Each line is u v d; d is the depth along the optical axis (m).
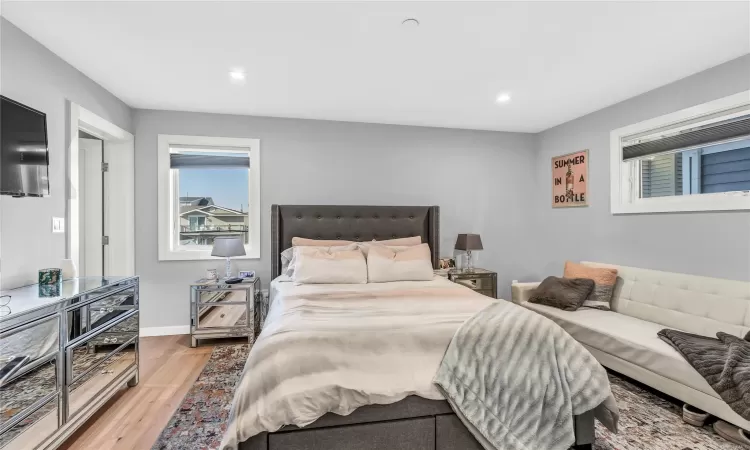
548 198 4.32
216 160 3.77
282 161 3.82
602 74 2.73
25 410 1.54
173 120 3.57
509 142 4.43
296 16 1.96
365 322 1.86
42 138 2.08
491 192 4.38
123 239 3.44
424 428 1.58
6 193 1.80
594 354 2.65
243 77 2.78
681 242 2.85
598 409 1.67
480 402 1.55
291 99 3.27
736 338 2.12
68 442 1.85
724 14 1.93
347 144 3.98
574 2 1.83
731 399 1.76
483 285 3.89
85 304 1.94
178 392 2.39
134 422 2.04
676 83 2.86
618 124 3.37
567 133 4.00
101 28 2.08
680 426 1.99
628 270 3.14
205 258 3.65
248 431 1.36
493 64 2.56
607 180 3.50
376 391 1.50
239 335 3.33
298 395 1.42
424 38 2.20
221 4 1.85
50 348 1.69
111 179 3.41
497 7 1.87
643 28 2.08
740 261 2.47
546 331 1.77
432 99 3.28
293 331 1.72
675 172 2.97
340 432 1.49
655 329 2.57
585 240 3.78
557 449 1.44
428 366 1.62
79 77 2.64
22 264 2.07
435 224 4.08
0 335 1.42
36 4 1.83
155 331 3.56
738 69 2.45
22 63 2.09
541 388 1.56
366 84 2.93
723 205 2.56
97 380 2.04
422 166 4.18
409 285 3.06
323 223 3.82
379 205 4.02
